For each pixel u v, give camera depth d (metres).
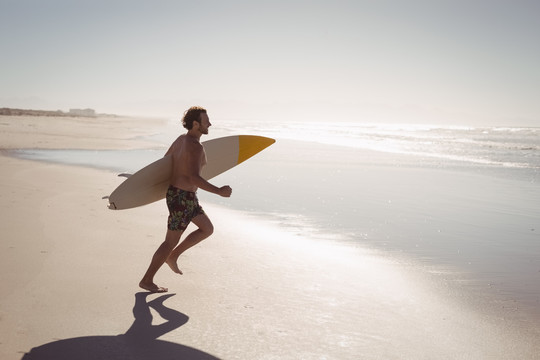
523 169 17.69
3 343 3.13
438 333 3.70
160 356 3.07
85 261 4.96
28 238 5.70
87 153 19.47
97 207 7.81
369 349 3.36
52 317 3.59
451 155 24.62
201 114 3.93
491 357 3.32
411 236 7.04
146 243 5.79
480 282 5.01
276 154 22.69
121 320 3.61
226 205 9.27
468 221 8.22
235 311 3.92
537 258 5.96
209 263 5.23
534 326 3.89
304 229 7.31
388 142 38.16
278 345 3.34
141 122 84.12
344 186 12.34
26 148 20.62
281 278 4.85
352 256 5.86
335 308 4.12
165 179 4.14
